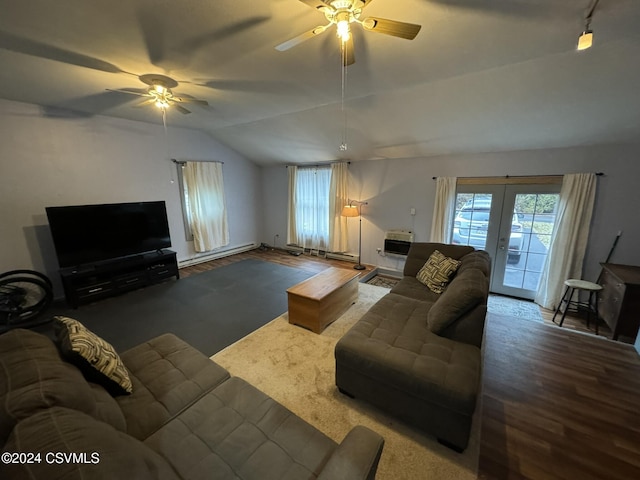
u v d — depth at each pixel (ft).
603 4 4.96
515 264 13.64
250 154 20.24
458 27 5.84
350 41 5.44
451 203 14.30
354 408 6.66
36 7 5.11
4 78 8.77
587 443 5.72
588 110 9.09
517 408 6.63
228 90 9.83
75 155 12.96
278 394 7.09
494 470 5.20
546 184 12.21
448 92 9.41
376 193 16.81
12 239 11.66
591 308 11.64
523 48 6.72
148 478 2.95
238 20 5.62
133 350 6.47
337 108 11.80
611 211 11.18
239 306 12.14
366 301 12.66
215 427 4.49
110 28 5.90
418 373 5.62
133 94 10.41
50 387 3.56
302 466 3.89
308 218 20.16
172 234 17.21
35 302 11.94
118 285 13.05
